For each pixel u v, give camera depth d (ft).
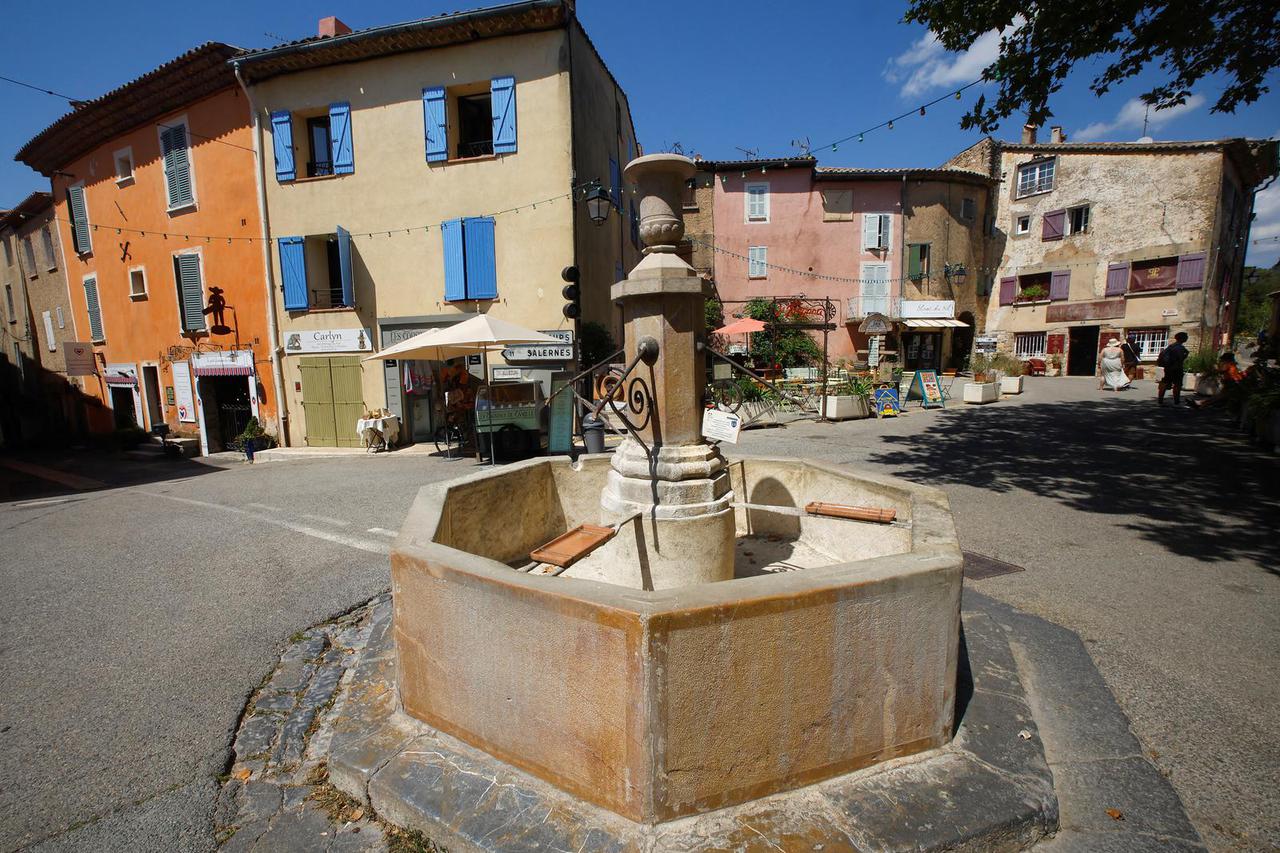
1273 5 17.83
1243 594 12.83
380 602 13.37
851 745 6.76
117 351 56.85
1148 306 73.56
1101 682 9.35
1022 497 21.01
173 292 49.78
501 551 12.62
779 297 77.20
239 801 7.43
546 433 34.12
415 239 40.86
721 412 11.06
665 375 10.66
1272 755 7.91
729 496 11.03
